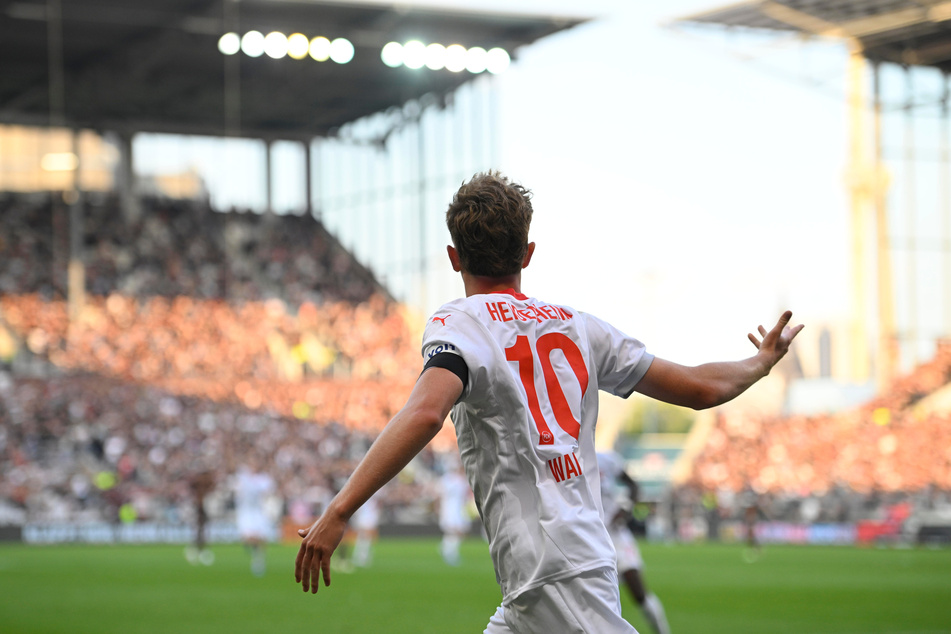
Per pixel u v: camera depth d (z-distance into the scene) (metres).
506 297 3.46
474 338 3.29
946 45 49.72
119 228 51.44
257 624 13.10
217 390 43.41
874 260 52.12
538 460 3.28
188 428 40.53
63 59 47.53
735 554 30.59
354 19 45.25
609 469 11.29
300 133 58.28
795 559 27.89
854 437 45.59
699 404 3.57
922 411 46.69
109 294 47.47
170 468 38.19
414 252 53.38
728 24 46.41
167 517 35.50
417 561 26.33
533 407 3.31
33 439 38.06
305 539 2.97
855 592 18.22
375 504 26.45
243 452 39.91
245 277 51.66
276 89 52.19
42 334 43.94
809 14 45.28
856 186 52.41
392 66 49.25
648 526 40.41
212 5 42.53
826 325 67.12
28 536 33.28
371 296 53.97
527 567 3.24
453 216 3.52
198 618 13.73
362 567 24.16
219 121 55.75
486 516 3.37
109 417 39.94
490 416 3.28
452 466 27.45
